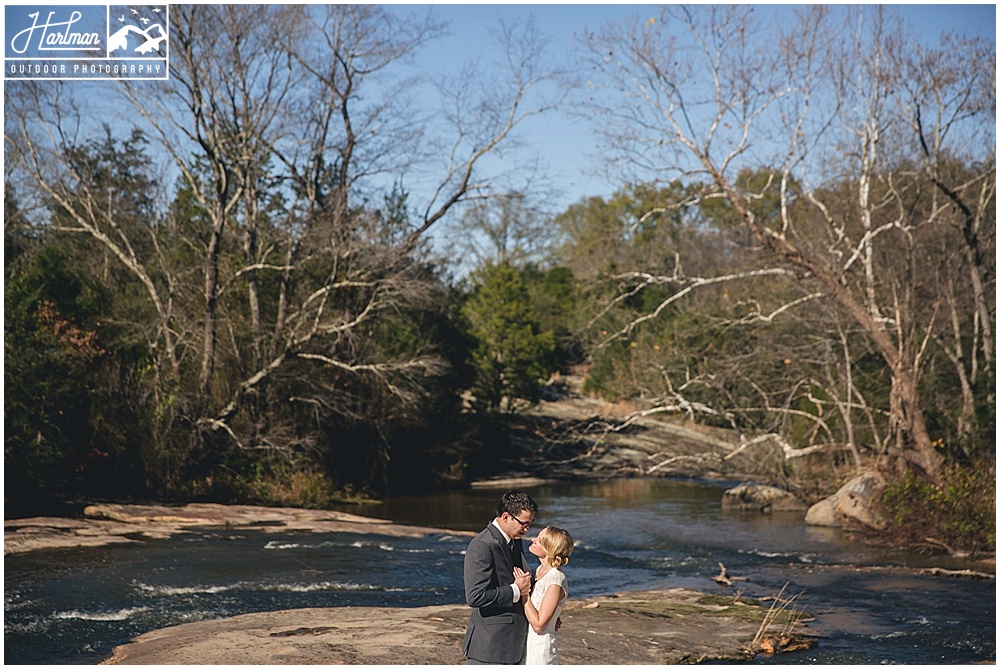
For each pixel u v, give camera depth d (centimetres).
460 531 2159
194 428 2505
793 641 1093
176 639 989
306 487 2661
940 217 2362
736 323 2588
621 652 995
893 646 1092
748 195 2225
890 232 2469
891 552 1889
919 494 1983
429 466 3362
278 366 2698
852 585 1516
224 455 2588
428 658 891
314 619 1110
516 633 667
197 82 2466
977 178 2220
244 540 1830
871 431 2525
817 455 2655
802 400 2697
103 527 1866
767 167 2206
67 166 2473
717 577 1577
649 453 3891
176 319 2617
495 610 667
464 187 3019
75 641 1048
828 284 2158
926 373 2450
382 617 1121
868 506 2127
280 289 2955
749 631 1131
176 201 2847
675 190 2291
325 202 2894
